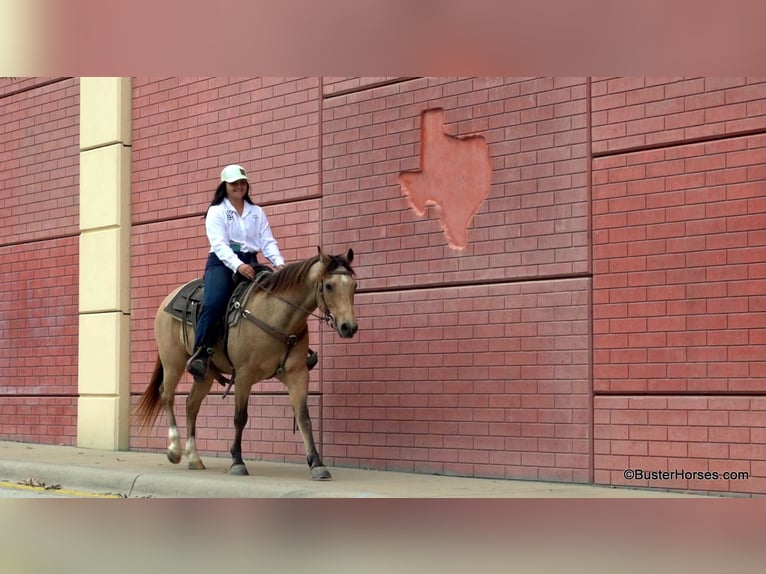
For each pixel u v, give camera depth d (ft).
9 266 49.47
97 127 44.86
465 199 33.47
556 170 31.45
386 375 35.12
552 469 31.04
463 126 33.68
